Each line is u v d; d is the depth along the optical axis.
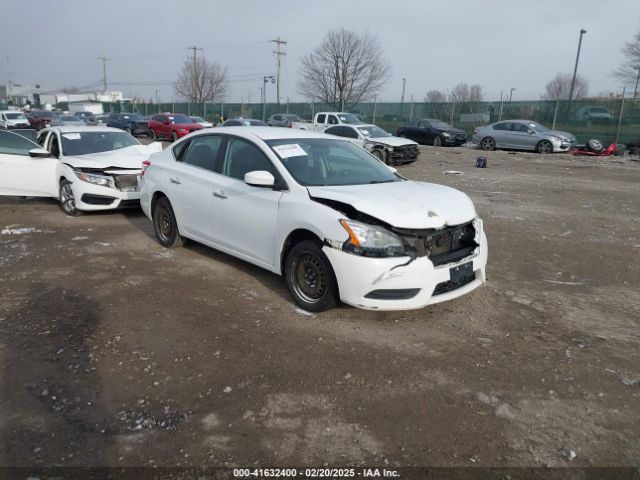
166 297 4.91
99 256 6.23
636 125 24.70
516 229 8.00
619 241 7.32
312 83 43.81
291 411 3.15
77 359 3.71
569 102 27.17
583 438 2.95
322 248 4.27
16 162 8.90
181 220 6.15
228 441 2.87
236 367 3.64
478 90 45.47
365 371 3.62
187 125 28.62
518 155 21.42
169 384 3.43
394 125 36.72
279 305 4.75
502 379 3.55
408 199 4.44
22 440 2.85
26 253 6.33
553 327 4.41
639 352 3.97
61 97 98.44
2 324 4.25
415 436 2.94
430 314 4.62
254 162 5.26
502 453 2.81
